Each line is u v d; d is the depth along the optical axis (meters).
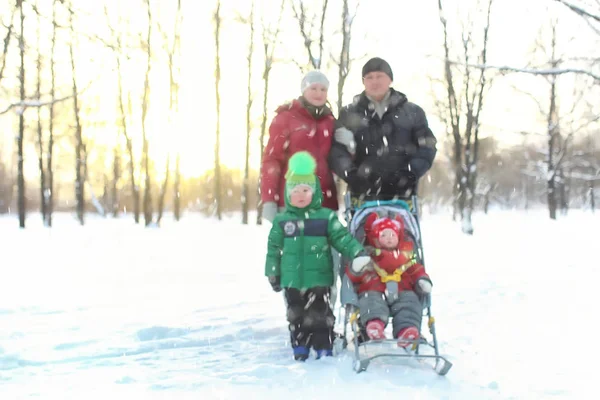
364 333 4.72
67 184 58.59
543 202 63.28
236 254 12.53
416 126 4.89
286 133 4.94
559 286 7.94
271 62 25.58
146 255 12.19
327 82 4.99
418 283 4.33
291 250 4.52
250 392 3.64
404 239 4.62
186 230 22.02
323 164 4.97
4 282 8.31
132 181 28.86
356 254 4.27
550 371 4.10
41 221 33.38
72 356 4.55
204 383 3.83
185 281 8.56
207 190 53.22
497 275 9.12
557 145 36.28
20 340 5.06
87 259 11.34
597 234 19.52
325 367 4.13
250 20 26.42
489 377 3.96
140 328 5.50
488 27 21.94
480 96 22.38
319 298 4.50
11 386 3.82
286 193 4.61
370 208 4.70
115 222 30.75
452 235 19.45
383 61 4.88
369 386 3.71
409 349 4.61
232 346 4.93
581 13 6.63
